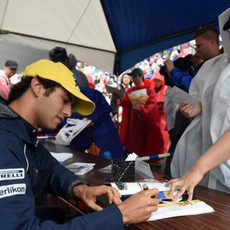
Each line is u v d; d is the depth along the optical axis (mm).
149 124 3119
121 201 957
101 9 3523
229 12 1227
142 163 1327
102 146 2158
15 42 4121
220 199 1080
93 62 4352
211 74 1471
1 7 3635
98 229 771
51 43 4191
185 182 1048
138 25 3494
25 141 893
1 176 735
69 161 1732
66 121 2205
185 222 861
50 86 900
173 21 3105
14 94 945
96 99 2139
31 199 780
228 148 1040
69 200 1199
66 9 3582
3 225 686
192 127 1537
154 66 4754
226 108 1237
